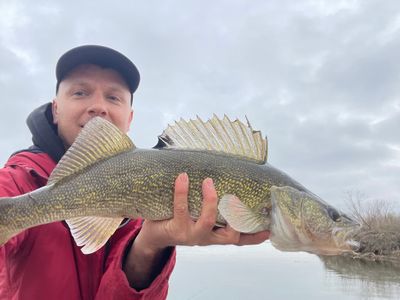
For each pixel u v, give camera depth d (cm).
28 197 48
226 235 49
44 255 49
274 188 53
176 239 47
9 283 47
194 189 50
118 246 54
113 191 51
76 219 50
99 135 53
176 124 54
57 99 63
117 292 47
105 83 63
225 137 55
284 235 53
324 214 56
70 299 49
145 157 52
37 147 59
